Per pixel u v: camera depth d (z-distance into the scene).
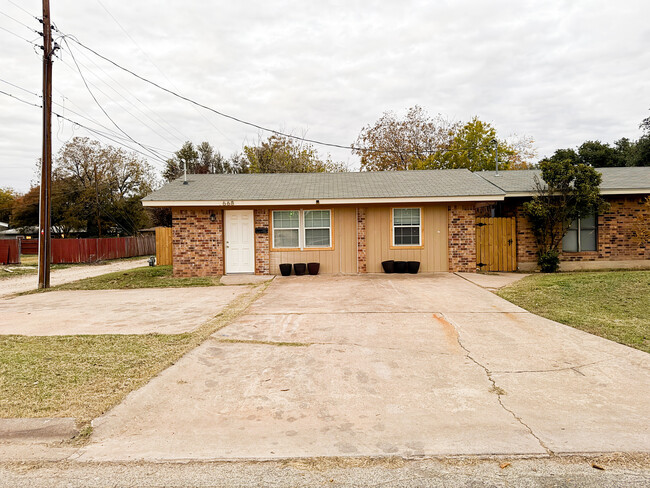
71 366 5.49
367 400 4.54
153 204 14.19
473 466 3.30
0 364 5.58
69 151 42.72
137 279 15.07
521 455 3.45
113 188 45.06
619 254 14.60
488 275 13.55
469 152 34.03
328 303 9.45
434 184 15.35
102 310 9.49
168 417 4.20
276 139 37.03
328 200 14.06
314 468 3.31
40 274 14.16
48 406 4.34
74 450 3.62
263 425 4.03
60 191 41.84
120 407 4.36
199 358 5.82
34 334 7.28
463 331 7.05
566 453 3.46
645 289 9.43
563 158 14.38
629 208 14.54
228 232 14.77
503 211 15.19
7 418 4.07
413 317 8.02
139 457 3.50
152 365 5.51
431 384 4.94
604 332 6.80
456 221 14.41
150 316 8.66
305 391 4.79
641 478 3.10
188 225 14.70
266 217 14.70
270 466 3.35
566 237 14.72
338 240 14.66
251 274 14.72
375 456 3.46
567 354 5.88
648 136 28.17
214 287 12.53
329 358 5.81
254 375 5.24
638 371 5.24
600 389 4.75
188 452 3.57
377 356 5.88
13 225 46.50
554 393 4.66
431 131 36.88
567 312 8.12
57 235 43.00
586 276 11.51
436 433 3.84
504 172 18.47
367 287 11.48
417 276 13.55
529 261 14.77
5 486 3.09
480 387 4.84
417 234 14.55
